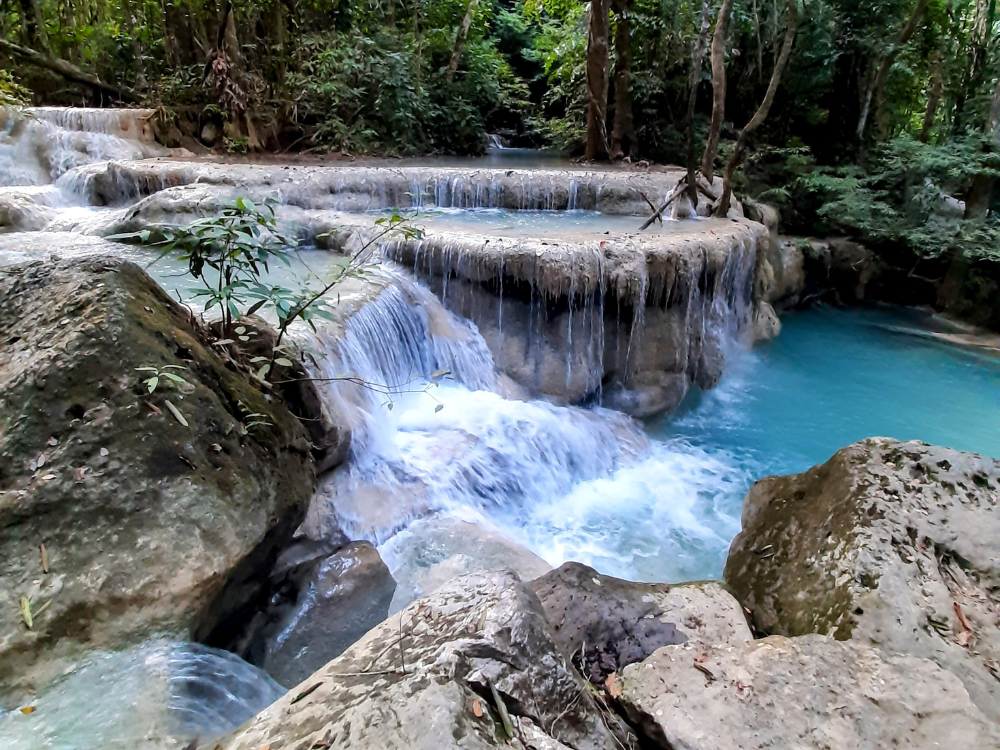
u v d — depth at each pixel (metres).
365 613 3.32
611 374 6.20
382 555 3.86
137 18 12.27
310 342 4.19
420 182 8.40
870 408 6.93
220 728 2.08
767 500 3.39
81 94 12.52
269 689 2.46
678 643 2.58
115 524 2.34
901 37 10.68
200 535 2.47
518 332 5.93
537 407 5.60
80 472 2.38
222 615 2.67
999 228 8.99
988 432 6.45
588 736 1.84
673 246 6.04
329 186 7.97
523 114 17.02
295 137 12.08
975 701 2.15
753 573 3.08
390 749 1.55
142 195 8.01
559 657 1.95
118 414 2.52
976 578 2.64
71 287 2.82
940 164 9.35
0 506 2.23
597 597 2.84
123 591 2.23
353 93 11.81
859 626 2.46
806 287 10.10
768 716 2.00
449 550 3.94
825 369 7.93
